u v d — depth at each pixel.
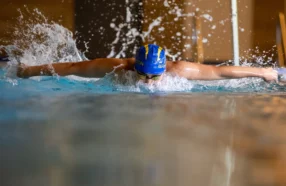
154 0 4.36
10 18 4.21
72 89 1.67
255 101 1.40
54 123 0.95
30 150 0.73
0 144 0.76
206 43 4.41
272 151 0.75
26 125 0.93
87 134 0.85
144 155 0.71
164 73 1.84
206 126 0.95
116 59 1.92
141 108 1.19
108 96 1.47
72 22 4.38
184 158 0.70
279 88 1.87
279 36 4.13
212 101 1.38
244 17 4.39
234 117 1.07
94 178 0.60
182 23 4.38
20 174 0.60
